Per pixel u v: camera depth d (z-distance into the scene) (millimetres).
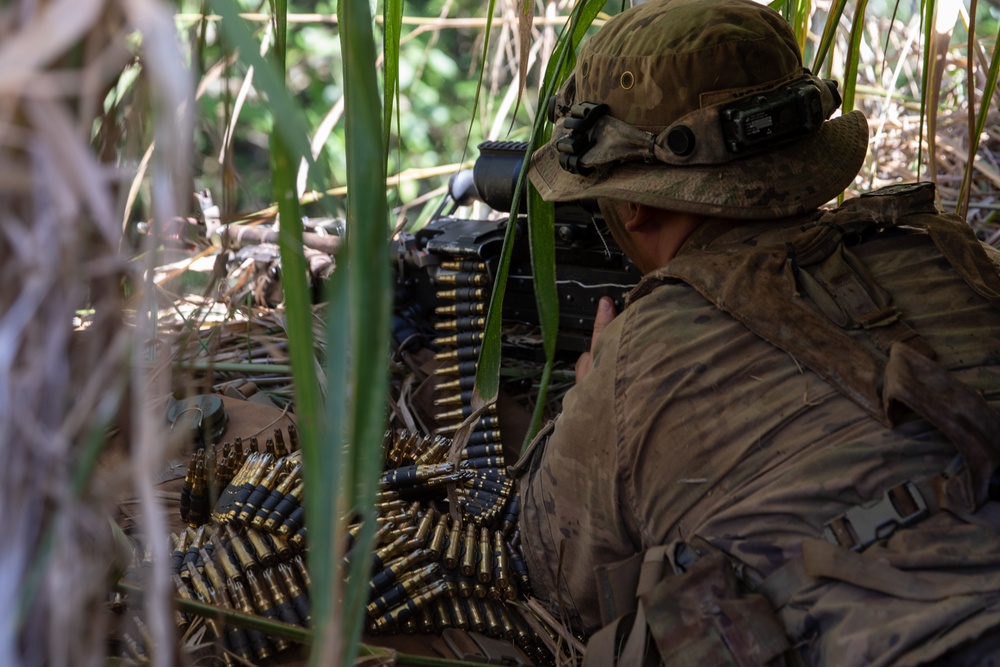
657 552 1632
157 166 795
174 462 2457
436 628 2080
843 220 1817
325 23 9305
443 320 3084
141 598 1409
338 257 922
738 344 1692
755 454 1611
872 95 3973
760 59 1858
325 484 898
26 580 853
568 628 2045
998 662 1325
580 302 2867
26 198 761
